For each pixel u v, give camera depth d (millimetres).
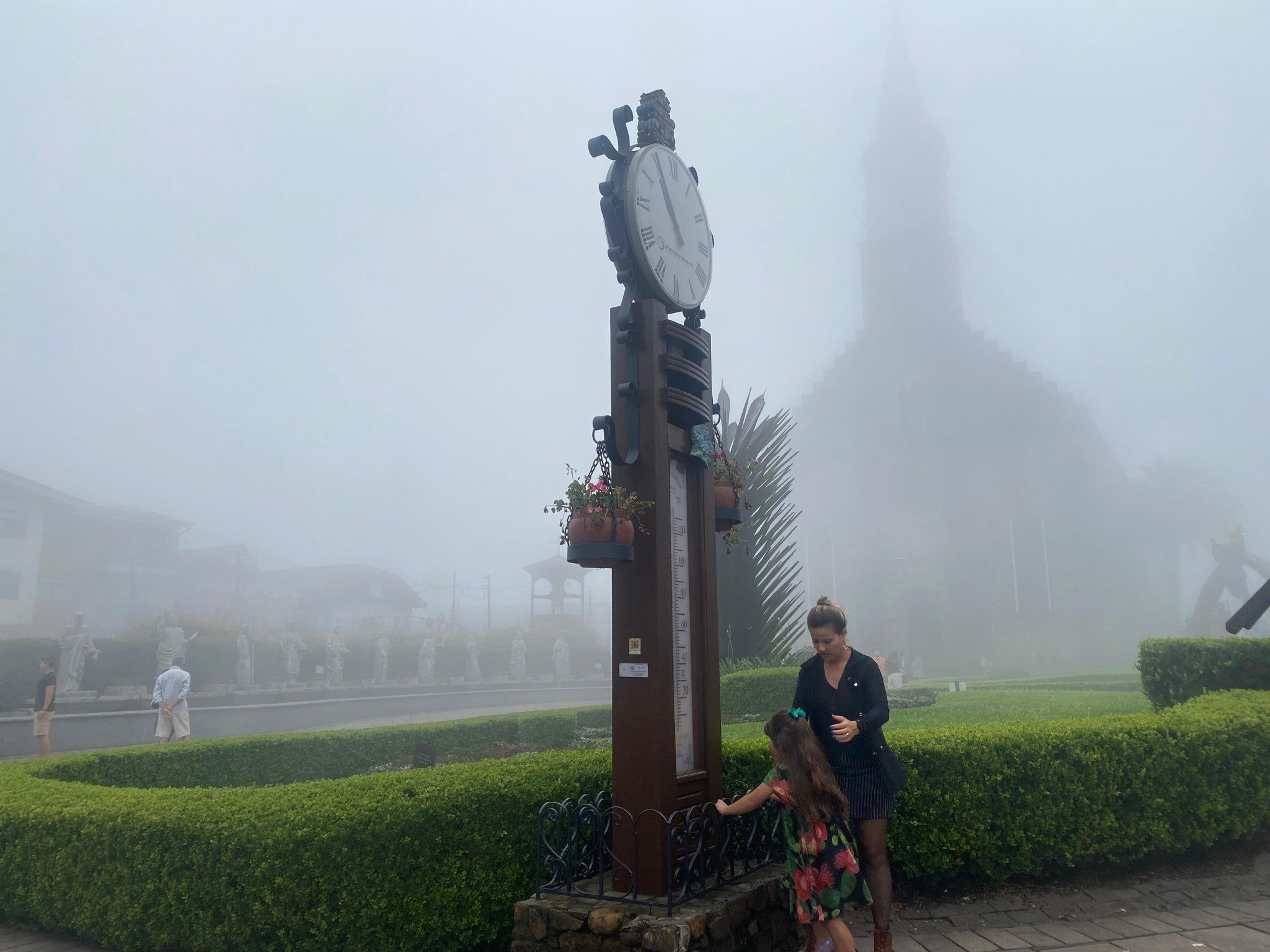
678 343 4762
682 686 4512
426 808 4484
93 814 4988
